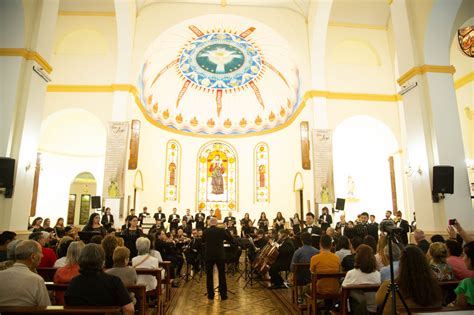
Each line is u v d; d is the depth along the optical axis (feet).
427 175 22.06
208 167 59.67
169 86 55.26
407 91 24.03
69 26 40.83
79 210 61.46
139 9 41.39
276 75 54.49
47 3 23.61
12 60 21.67
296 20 42.73
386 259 13.29
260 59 53.06
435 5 22.58
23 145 21.33
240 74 56.59
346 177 48.55
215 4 42.16
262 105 58.65
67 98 39.24
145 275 15.71
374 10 42.65
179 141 58.08
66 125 49.57
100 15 41.22
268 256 24.31
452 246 13.07
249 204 57.52
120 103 38.63
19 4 21.84
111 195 35.83
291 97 52.29
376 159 48.16
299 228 36.78
